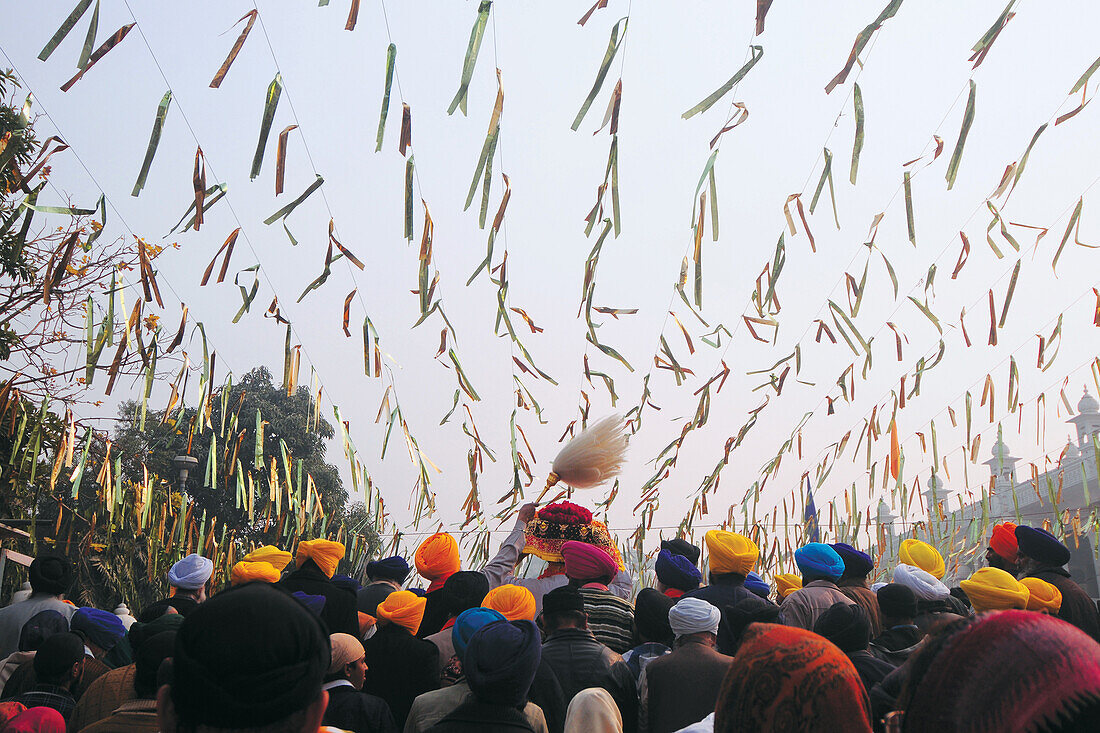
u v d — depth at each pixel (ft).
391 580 15.93
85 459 23.39
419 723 9.87
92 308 15.90
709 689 10.39
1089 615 14.07
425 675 11.98
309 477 24.47
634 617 13.28
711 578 13.88
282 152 13.01
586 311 17.76
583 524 14.64
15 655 13.69
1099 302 21.30
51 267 15.46
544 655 11.30
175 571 14.57
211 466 21.30
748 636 3.89
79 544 30.45
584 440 15.11
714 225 14.76
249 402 77.05
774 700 3.52
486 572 14.17
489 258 15.05
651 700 10.66
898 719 3.43
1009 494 74.69
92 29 10.97
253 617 3.81
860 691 3.55
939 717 3.14
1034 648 3.05
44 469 25.20
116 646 13.83
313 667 3.87
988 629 3.22
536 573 16.07
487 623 9.68
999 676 3.05
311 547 14.32
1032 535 14.92
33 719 7.66
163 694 3.95
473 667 8.61
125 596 44.65
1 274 20.15
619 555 14.90
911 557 16.53
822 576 14.46
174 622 11.62
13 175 16.03
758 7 11.65
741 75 12.23
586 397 20.85
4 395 22.34
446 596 13.00
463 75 11.92
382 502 22.43
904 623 12.70
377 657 12.07
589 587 13.35
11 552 33.35
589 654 11.28
